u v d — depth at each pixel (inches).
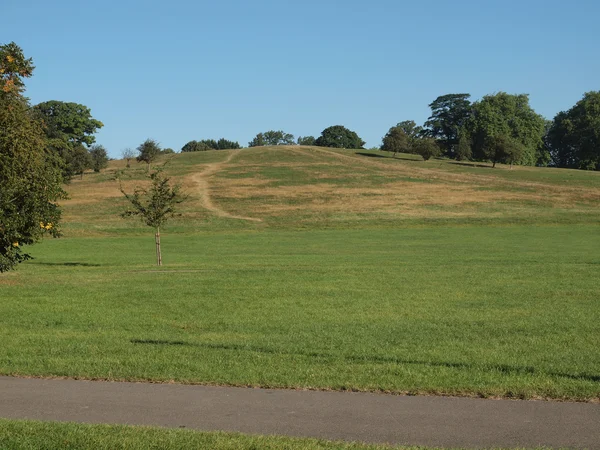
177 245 2052.2
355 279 1000.9
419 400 319.0
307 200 3334.2
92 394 337.7
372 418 288.5
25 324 625.6
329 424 280.2
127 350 468.8
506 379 356.8
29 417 296.7
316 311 698.8
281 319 647.8
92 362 418.9
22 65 935.7
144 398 327.9
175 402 319.6
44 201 932.0
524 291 845.8
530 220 2743.6
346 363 411.5
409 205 3164.4
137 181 4033.0
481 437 260.8
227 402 318.7
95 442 249.4
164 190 1408.7
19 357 442.3
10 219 866.1
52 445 247.6
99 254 1779.0
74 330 589.6
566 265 1211.9
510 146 5039.4
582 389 330.6
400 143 5974.4
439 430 270.2
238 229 2625.5
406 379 358.3
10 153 893.2
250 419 289.0
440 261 1358.3
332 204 3216.0
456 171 4633.4
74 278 1062.4
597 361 419.8
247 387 351.3
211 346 486.6
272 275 1070.4
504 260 1366.9
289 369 390.9
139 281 1003.9
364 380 356.8
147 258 1622.8
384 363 410.9
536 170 4881.9
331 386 346.0
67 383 364.8
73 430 265.7
